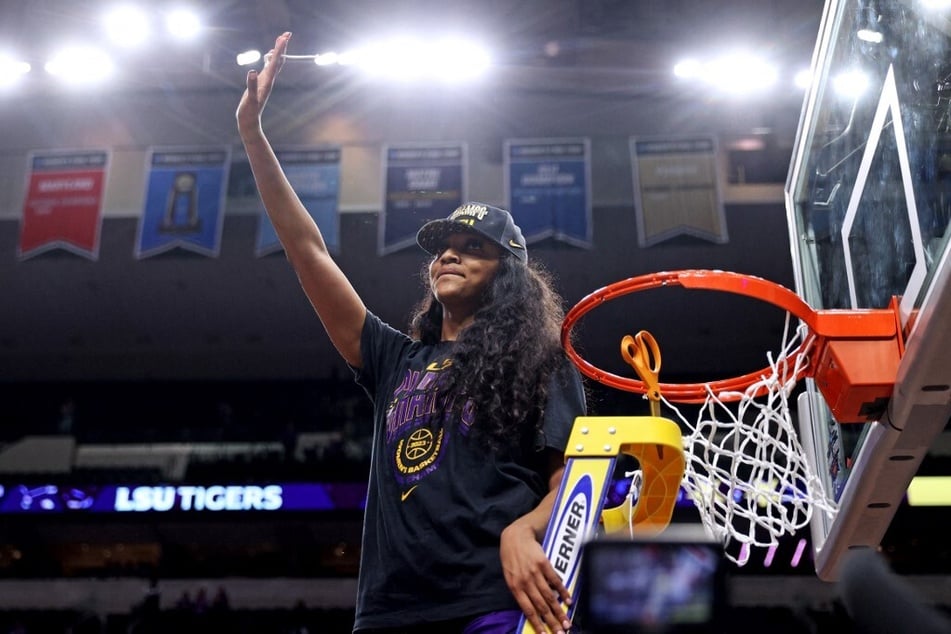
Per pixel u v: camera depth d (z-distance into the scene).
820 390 1.89
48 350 13.97
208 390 14.12
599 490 1.39
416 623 1.52
